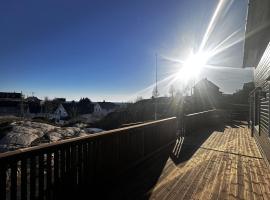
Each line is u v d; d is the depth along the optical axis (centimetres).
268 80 540
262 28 649
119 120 3547
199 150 653
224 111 1588
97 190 358
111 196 344
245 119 1809
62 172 289
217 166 498
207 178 423
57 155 282
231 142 784
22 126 1469
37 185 269
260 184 396
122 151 435
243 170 472
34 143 1117
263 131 607
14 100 5478
